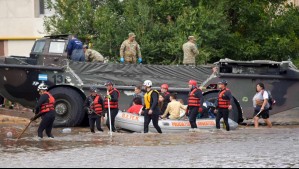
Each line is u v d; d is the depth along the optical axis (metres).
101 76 44.22
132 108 41.91
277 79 44.88
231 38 53.91
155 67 44.56
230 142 35.16
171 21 52.41
